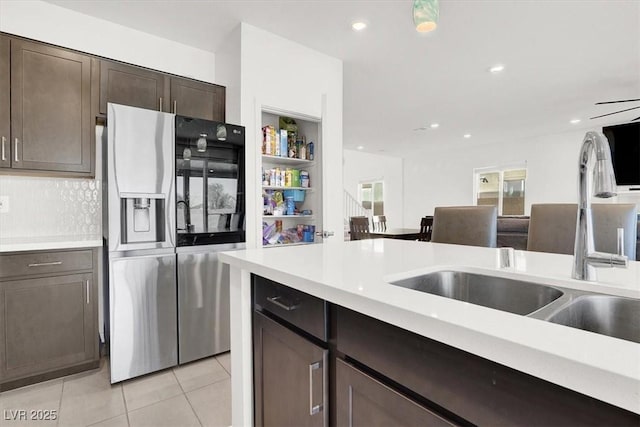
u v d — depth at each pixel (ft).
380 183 32.68
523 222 12.27
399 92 13.98
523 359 1.57
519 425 1.70
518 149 23.43
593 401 1.45
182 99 8.80
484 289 3.59
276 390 3.69
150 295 7.07
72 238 7.71
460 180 26.84
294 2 7.66
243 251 4.83
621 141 17.72
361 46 9.86
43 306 6.66
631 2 7.87
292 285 3.19
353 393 2.69
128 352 6.80
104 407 5.88
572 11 8.23
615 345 1.54
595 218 5.30
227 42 9.11
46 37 7.43
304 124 10.71
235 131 8.24
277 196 9.86
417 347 2.20
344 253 4.71
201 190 7.76
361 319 2.63
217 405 5.97
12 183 7.83
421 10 3.91
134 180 6.88
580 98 14.82
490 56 10.67
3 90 6.72
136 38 8.63
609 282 2.91
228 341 8.20
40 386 6.53
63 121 7.33
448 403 2.02
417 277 3.47
